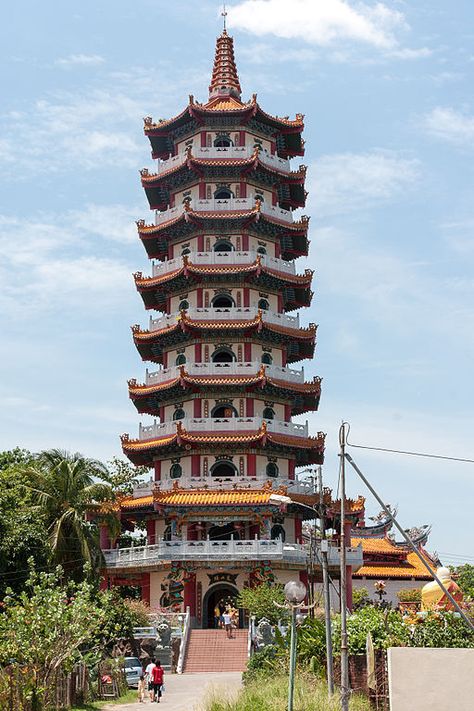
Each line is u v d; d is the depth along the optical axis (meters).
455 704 22.92
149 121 79.56
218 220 74.06
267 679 38.56
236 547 65.81
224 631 59.47
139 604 62.06
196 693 45.41
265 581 64.44
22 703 33.19
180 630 59.38
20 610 36.19
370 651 33.53
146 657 48.28
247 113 77.00
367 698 33.53
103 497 64.00
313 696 32.03
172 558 66.06
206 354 72.69
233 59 85.38
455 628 38.50
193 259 73.62
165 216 76.94
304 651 39.41
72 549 60.22
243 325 71.38
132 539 86.19
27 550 54.81
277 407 73.44
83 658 36.94
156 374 73.75
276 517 69.81
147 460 75.38
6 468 69.62
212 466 70.31
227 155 75.75
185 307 74.81
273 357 74.12
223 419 70.06
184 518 67.50
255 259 73.44
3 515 54.84
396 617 39.50
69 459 64.56
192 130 78.50
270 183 77.81
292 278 74.88
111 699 43.97
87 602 39.50
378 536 94.38
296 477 71.81
